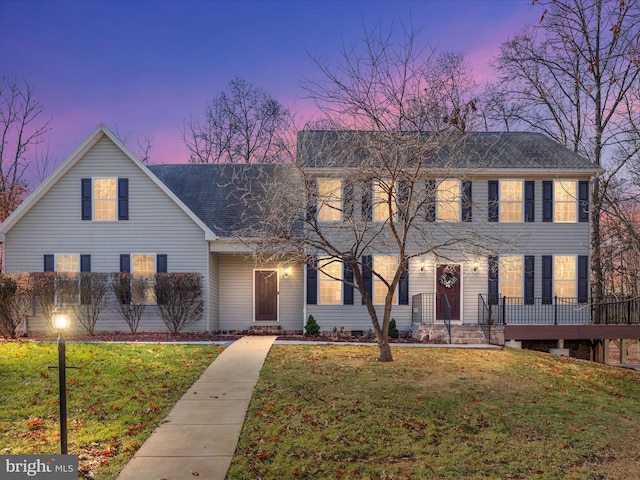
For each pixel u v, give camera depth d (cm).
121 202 1862
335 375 1174
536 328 1712
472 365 1329
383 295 1891
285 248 1325
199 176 2175
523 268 1884
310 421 883
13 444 764
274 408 942
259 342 1581
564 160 1917
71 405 930
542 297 1881
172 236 1859
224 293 2002
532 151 1977
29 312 1780
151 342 1561
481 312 1877
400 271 1340
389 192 1246
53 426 834
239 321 1997
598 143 2272
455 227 1622
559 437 862
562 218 1905
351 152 1282
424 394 1051
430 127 1243
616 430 911
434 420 910
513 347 1652
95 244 1858
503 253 1888
